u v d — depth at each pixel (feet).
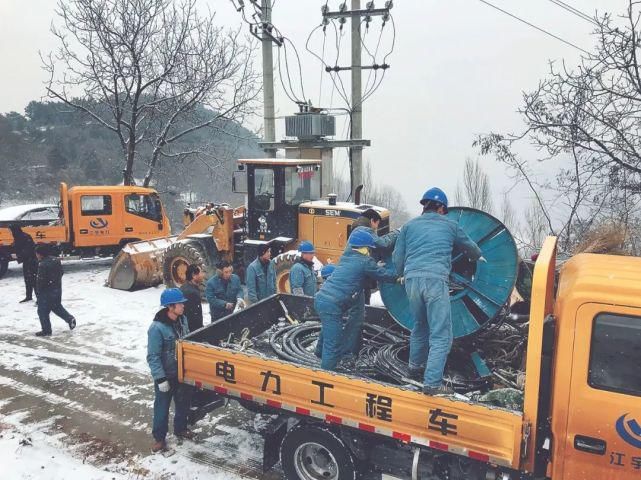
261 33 46.16
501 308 15.08
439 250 13.29
